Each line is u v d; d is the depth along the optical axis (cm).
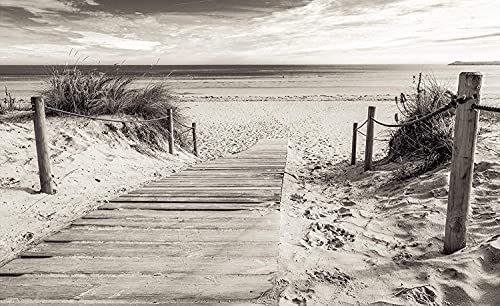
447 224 315
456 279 275
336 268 306
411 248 338
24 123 705
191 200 468
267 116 1714
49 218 428
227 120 1608
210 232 367
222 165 707
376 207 465
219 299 253
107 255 317
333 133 1265
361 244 353
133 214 418
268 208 439
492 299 253
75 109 781
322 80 5106
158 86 947
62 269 294
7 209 430
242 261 307
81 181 556
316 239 363
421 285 271
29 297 256
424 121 614
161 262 304
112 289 265
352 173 658
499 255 287
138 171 671
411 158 627
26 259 311
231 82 4575
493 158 505
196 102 2295
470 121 294
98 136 729
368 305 254
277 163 723
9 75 7506
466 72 294
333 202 506
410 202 443
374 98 2434
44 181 486
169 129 850
